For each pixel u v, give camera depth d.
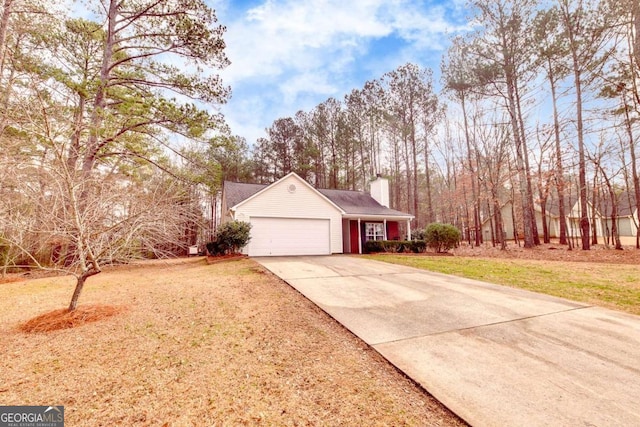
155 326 4.33
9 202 5.45
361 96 28.06
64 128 6.35
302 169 28.58
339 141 28.23
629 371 3.04
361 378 2.96
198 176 12.09
